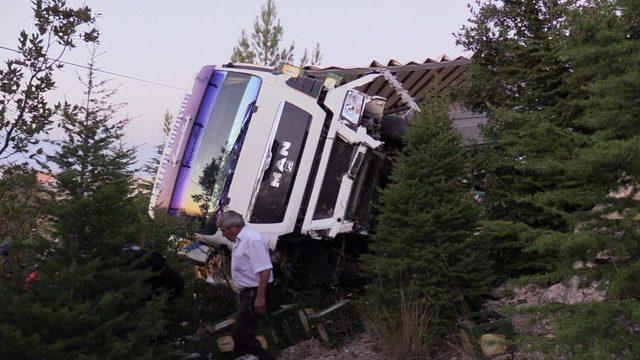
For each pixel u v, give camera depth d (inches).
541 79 252.1
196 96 257.1
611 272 130.5
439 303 199.5
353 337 221.3
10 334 148.2
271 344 219.5
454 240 208.5
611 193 136.4
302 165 241.3
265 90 245.4
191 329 221.0
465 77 289.3
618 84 125.6
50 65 195.8
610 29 140.1
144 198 218.8
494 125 262.8
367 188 254.1
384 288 209.3
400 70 310.2
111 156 173.6
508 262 233.3
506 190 241.9
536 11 266.8
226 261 247.3
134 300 173.8
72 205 165.0
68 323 158.1
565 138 175.6
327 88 249.3
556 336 134.4
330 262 252.1
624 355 123.0
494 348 180.1
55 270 164.4
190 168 250.1
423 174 215.6
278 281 251.8
